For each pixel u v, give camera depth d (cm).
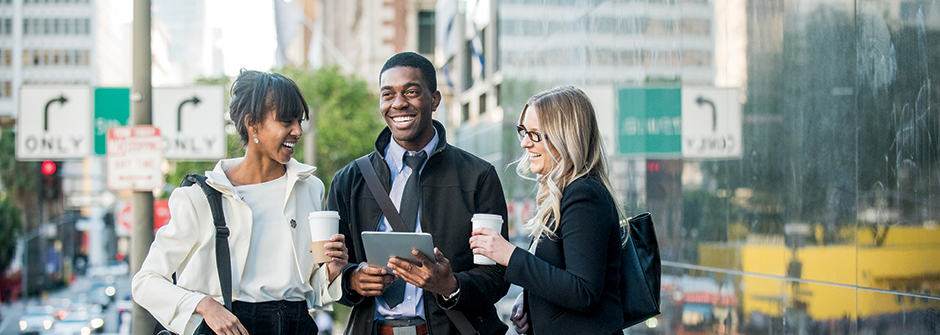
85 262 5672
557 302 251
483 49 1557
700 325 536
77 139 707
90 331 2345
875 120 365
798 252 428
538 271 253
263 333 264
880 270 357
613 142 666
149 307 254
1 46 5303
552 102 271
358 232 304
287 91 270
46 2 5400
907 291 337
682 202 562
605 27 705
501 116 1295
